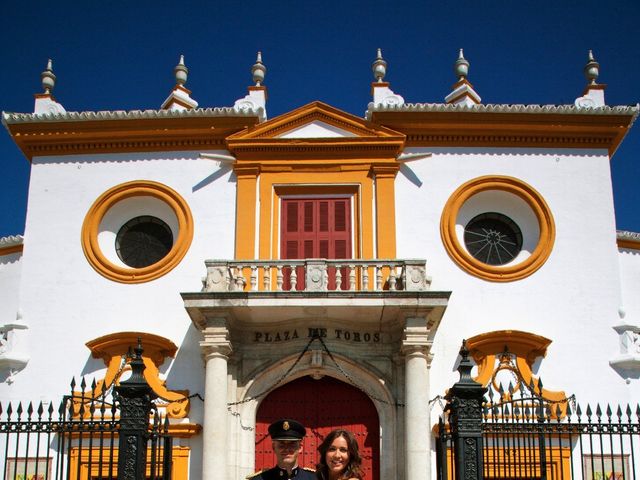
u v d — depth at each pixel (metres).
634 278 22.38
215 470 17.94
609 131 21.89
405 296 18.42
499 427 13.89
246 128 21.83
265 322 19.77
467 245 21.73
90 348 20.36
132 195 21.84
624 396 20.00
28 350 20.64
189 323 20.61
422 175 21.66
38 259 21.36
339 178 21.67
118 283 21.06
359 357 19.69
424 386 18.38
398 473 18.98
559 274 20.97
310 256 21.38
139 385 12.56
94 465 19.23
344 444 8.23
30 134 22.02
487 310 20.64
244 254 21.00
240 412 19.45
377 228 21.14
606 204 21.55
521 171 21.78
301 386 20.39
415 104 21.64
